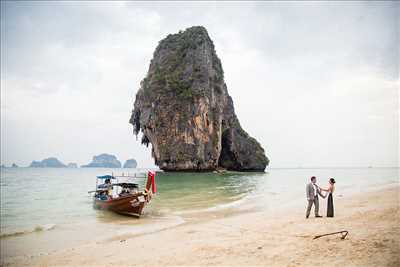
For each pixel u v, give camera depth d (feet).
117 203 60.75
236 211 59.47
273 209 59.88
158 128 260.83
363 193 81.41
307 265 21.75
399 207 44.68
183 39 318.45
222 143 320.09
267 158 346.95
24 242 38.42
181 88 268.62
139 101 293.43
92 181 202.69
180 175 223.30
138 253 30.01
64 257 30.48
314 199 43.55
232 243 30.35
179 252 28.73
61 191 123.34
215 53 333.21
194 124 257.75
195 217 53.72
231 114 326.24
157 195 92.63
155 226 47.06
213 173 262.47
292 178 223.71
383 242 24.72
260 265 22.86
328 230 32.60
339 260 21.91
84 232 44.21
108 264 27.09
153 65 327.06
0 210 69.15
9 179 229.04
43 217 59.06
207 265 23.99
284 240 29.76
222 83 319.27
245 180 180.34
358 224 34.47
